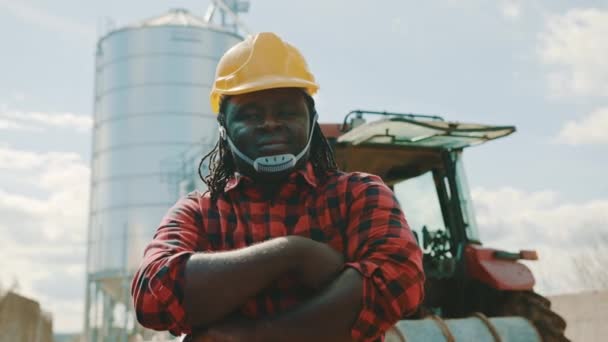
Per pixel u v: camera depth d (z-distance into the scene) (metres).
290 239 1.22
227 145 1.50
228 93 1.38
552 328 4.86
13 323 8.30
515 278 5.09
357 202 1.38
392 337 4.17
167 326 1.25
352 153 5.45
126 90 27.98
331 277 1.23
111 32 29.28
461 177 5.59
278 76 1.38
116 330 26.20
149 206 26.31
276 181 1.40
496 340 4.47
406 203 5.70
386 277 1.24
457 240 5.39
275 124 1.37
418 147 5.46
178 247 1.34
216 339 1.22
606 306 7.41
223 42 28.81
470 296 5.30
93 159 29.25
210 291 1.19
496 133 5.08
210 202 1.48
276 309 1.33
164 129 27.05
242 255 1.21
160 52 27.97
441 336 4.30
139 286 1.28
